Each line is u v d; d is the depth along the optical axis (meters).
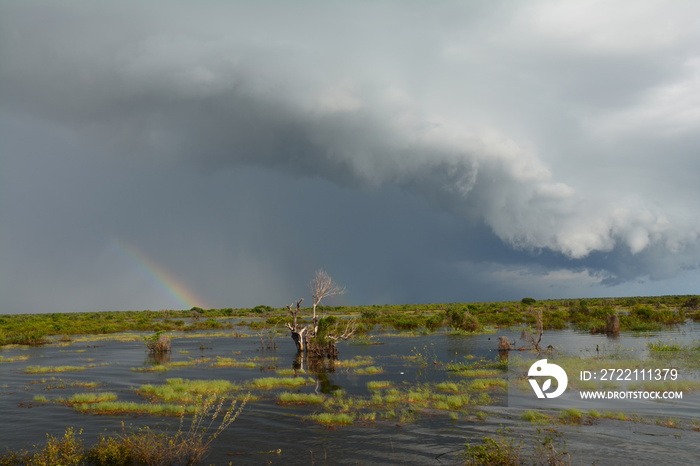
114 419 16.67
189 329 73.50
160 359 36.00
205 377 26.58
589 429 14.35
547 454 11.80
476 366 27.97
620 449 12.31
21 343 51.31
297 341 37.34
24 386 23.97
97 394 21.02
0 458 12.57
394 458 12.06
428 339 46.81
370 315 82.69
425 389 21.30
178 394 20.67
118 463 12.06
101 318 110.50
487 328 55.50
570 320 65.56
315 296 37.53
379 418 16.36
